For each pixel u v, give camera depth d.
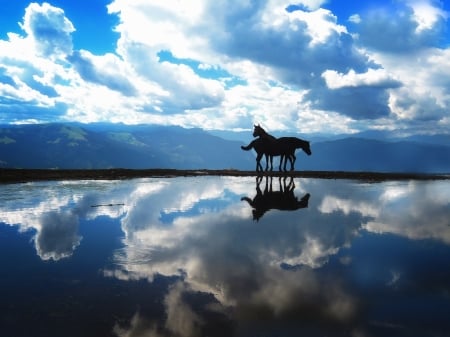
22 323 4.14
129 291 5.16
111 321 4.20
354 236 8.86
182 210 12.96
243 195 17.31
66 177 27.81
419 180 28.11
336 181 25.97
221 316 4.34
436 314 4.43
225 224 10.41
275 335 3.89
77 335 3.87
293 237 8.75
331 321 4.24
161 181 25.36
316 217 11.51
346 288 5.32
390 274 5.94
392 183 24.70
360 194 17.75
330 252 7.39
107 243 8.14
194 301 4.81
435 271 6.11
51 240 8.45
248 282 5.58
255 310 4.55
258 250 7.55
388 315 4.39
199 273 6.00
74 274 5.92
